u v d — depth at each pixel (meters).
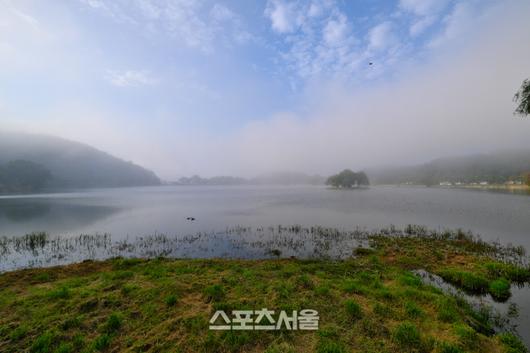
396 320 7.15
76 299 8.30
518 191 92.75
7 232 27.03
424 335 6.34
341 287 9.43
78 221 34.19
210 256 17.27
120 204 60.12
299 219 33.34
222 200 71.06
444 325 6.95
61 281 10.95
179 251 18.78
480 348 6.06
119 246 20.44
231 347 5.90
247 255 17.39
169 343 6.00
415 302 8.37
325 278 11.02
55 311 7.57
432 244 18.84
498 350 6.09
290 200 66.06
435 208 42.97
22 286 10.50
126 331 6.53
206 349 5.82
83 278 11.09
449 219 31.42
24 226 30.56
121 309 7.68
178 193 121.25
